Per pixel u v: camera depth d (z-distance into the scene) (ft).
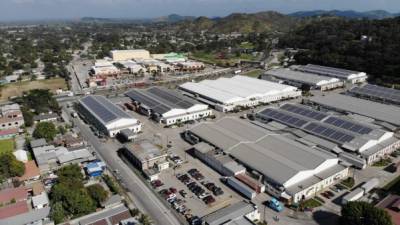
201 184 221.87
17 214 180.24
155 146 261.85
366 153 247.91
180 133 313.12
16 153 255.50
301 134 285.02
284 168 215.10
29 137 301.63
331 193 208.64
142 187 218.18
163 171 239.91
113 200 195.11
